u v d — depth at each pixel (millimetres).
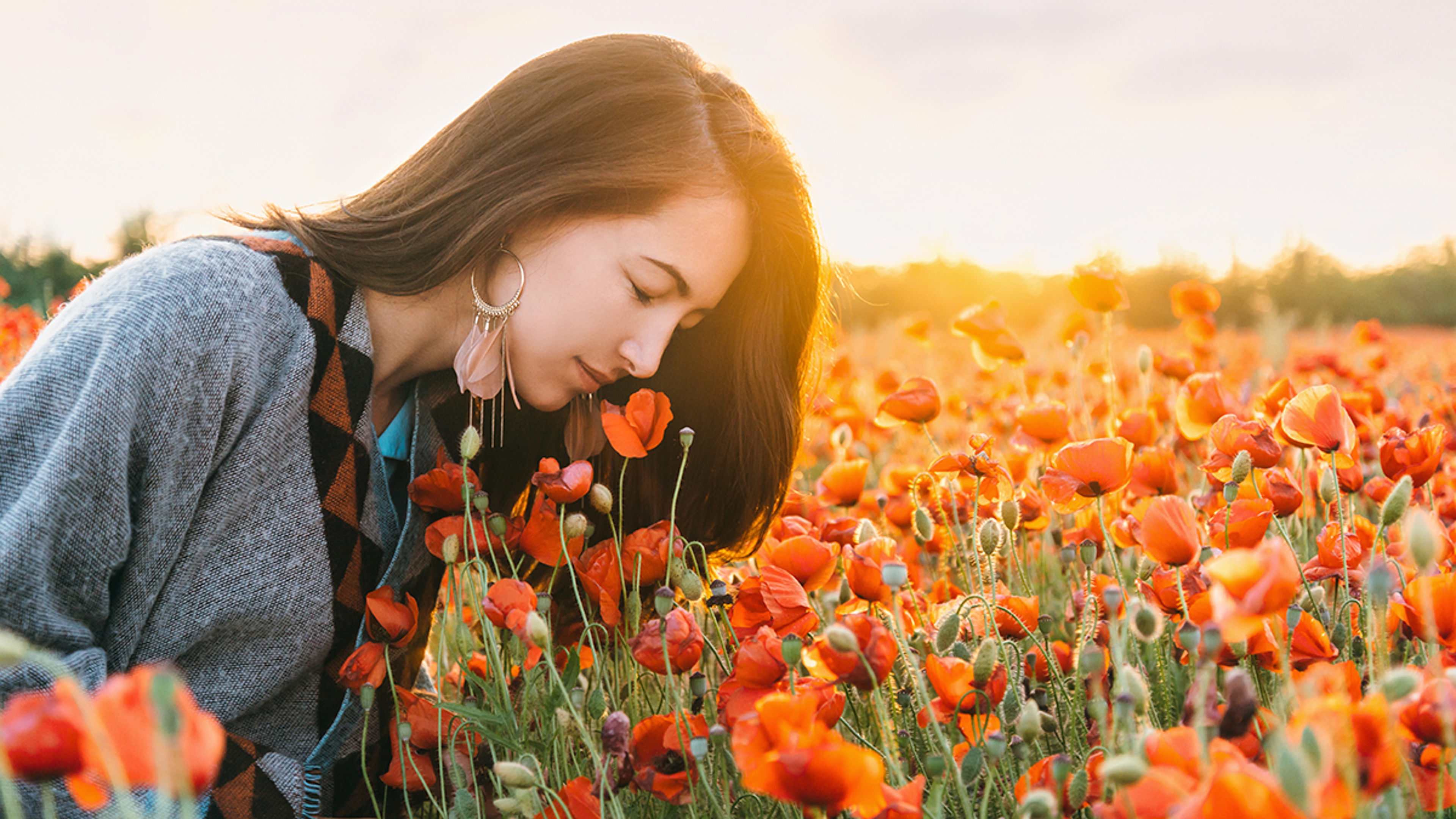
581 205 1361
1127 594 1390
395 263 1352
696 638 1142
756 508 1799
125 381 1080
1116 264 2318
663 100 1392
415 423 1582
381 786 1520
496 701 1232
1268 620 1026
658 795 1118
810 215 1571
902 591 1287
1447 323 20688
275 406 1246
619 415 1389
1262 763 919
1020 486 1664
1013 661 1115
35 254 7660
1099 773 802
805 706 765
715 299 1491
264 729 1363
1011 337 2348
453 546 1301
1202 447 2367
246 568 1240
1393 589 1147
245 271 1243
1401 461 1398
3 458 1048
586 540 1656
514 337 1429
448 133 1417
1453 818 991
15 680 1004
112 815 1074
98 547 1069
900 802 792
